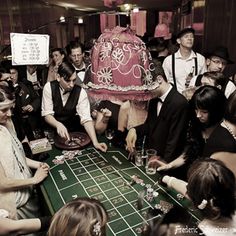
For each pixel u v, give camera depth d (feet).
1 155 5.76
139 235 4.60
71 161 7.27
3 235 4.83
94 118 9.66
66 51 11.67
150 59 4.93
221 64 9.52
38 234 5.58
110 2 7.24
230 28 12.28
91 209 3.19
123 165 6.98
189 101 6.55
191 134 6.43
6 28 19.10
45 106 9.12
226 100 5.48
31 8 21.90
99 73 4.64
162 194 5.64
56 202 5.60
